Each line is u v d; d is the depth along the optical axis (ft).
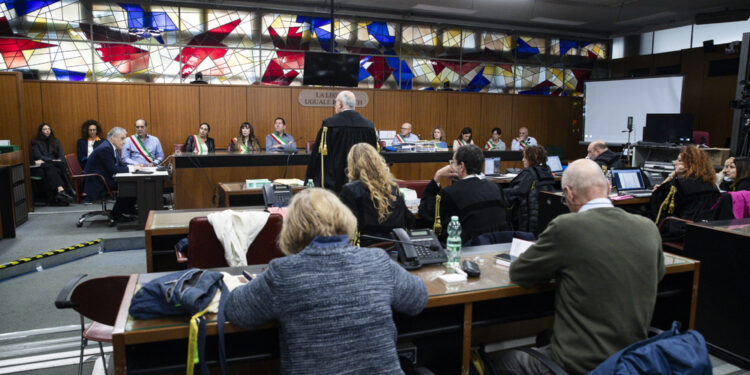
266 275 4.55
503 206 10.03
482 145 36.32
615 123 35.29
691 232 10.21
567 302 5.75
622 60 39.73
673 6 31.42
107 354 9.37
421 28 34.88
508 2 30.76
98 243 16.88
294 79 32.01
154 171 19.48
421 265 6.83
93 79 27.76
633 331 5.48
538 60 38.60
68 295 6.61
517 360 5.94
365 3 31.17
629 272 5.55
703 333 10.02
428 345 7.05
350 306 4.40
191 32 29.53
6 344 9.80
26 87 25.72
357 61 27.32
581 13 33.40
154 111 28.12
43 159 24.32
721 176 15.07
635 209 15.94
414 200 12.39
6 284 13.44
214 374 6.46
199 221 8.48
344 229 4.89
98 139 26.63
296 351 4.31
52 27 26.76
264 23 30.96
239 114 29.68
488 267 7.04
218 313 4.84
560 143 39.06
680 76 32.27
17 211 19.58
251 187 15.30
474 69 36.73
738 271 9.34
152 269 9.73
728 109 32.76
